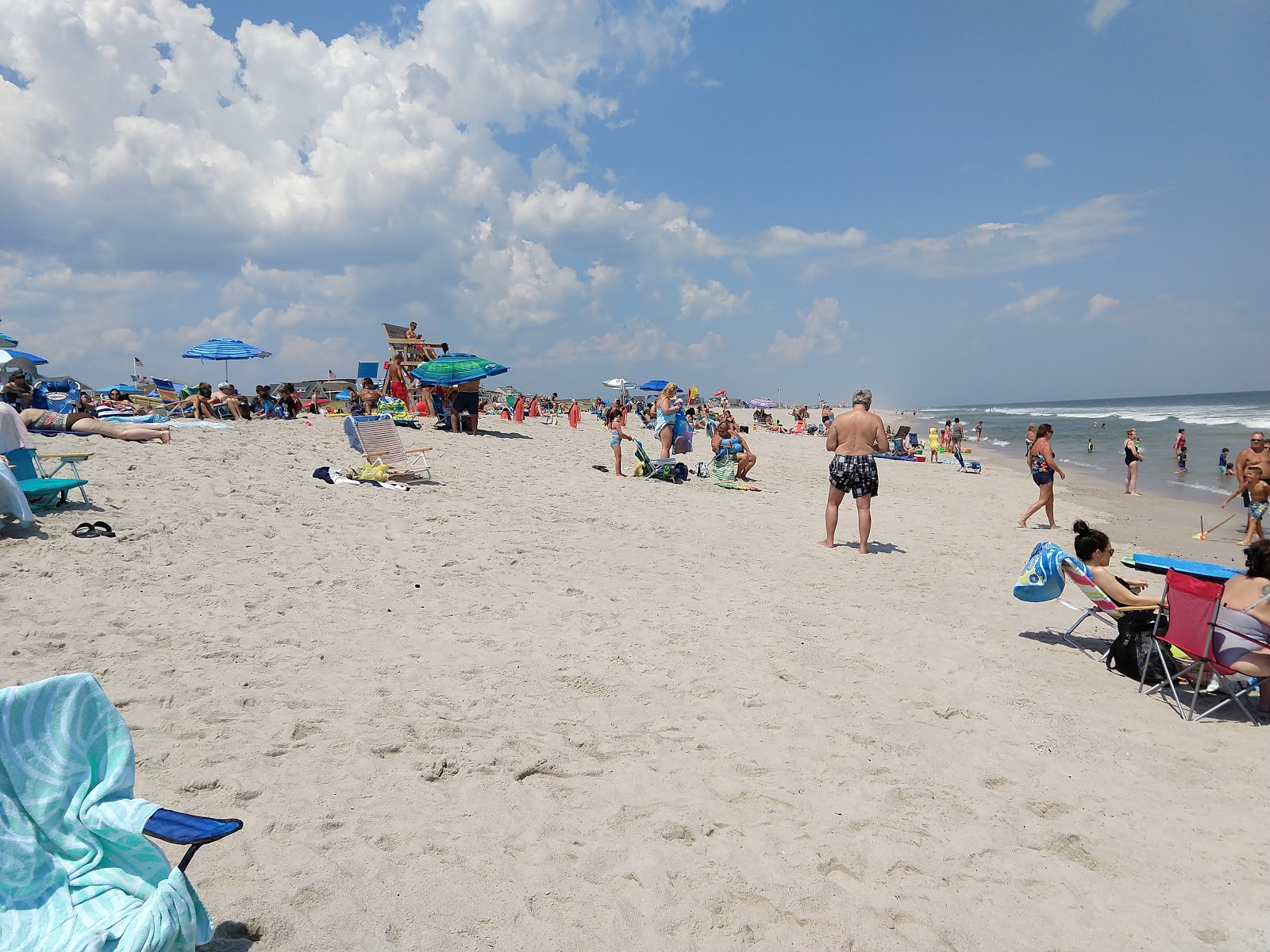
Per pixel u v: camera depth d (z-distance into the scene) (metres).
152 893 2.15
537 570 7.38
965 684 5.14
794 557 8.77
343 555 7.26
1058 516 14.14
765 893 2.96
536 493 11.45
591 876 3.01
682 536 9.47
